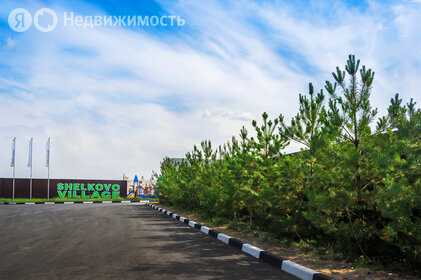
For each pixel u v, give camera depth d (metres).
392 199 4.95
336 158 6.27
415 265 5.00
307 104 7.51
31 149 33.88
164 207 22.28
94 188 39.72
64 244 8.00
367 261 5.42
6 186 35.81
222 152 13.97
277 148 8.19
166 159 26.66
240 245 7.62
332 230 5.91
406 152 5.80
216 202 11.41
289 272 5.45
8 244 8.01
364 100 6.21
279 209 7.92
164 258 6.46
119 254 6.80
